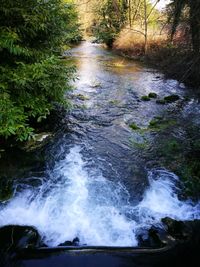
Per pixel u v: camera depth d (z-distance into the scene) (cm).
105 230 336
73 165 443
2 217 345
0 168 415
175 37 914
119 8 1672
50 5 467
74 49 1720
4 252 289
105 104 698
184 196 393
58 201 372
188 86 823
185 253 300
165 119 626
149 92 805
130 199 385
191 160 462
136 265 284
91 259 288
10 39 379
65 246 304
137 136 544
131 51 1441
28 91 438
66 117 602
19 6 424
